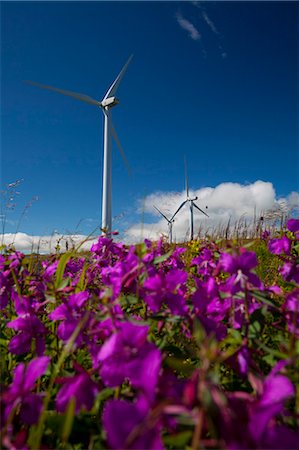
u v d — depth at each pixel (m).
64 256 3.08
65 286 2.67
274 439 1.19
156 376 1.35
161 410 1.12
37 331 2.38
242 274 2.25
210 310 2.35
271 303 2.27
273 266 5.89
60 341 2.48
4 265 3.23
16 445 1.37
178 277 2.29
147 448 1.16
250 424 1.17
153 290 2.28
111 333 1.87
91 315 2.13
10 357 2.71
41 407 1.60
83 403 1.63
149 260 2.58
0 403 1.53
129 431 1.17
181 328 2.59
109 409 1.20
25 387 1.51
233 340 2.04
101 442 1.65
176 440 1.22
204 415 1.08
